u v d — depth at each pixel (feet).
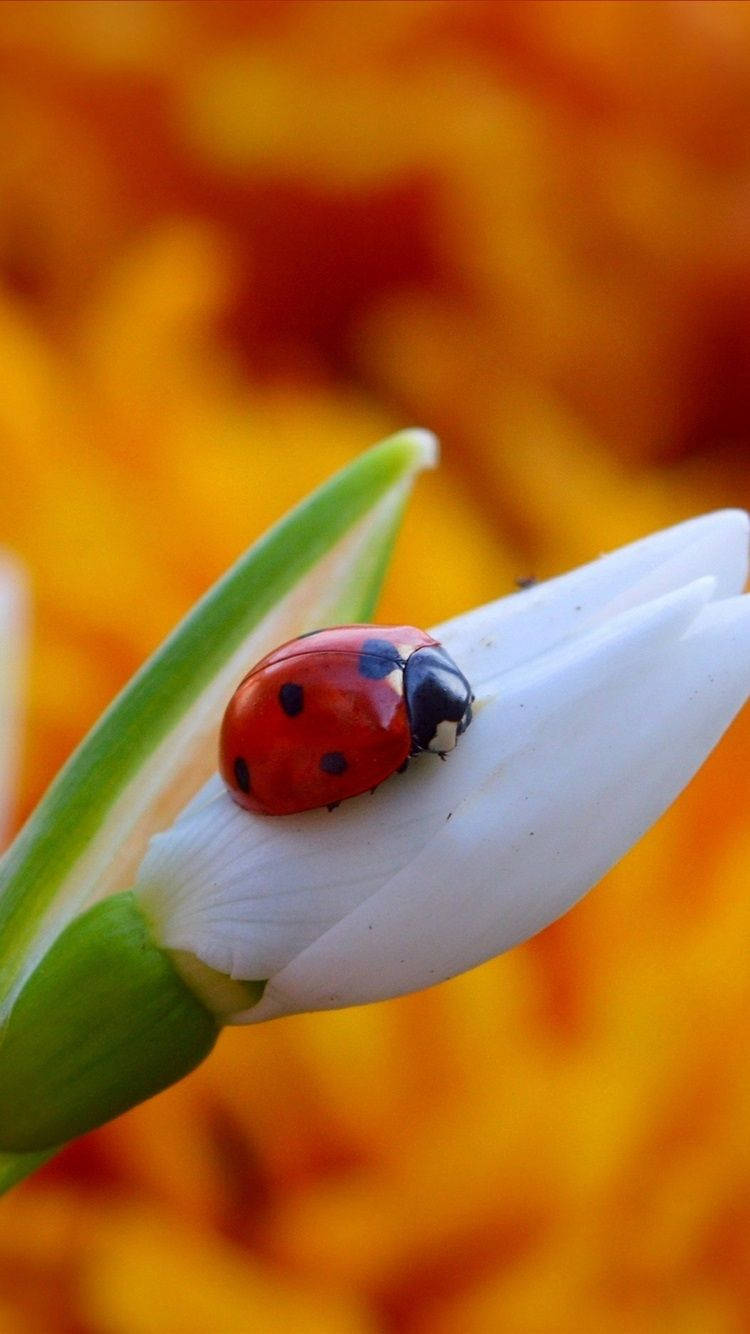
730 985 0.44
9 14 0.50
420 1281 0.44
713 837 0.45
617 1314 0.43
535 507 0.49
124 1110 0.40
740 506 0.50
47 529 0.46
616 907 0.45
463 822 0.39
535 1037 0.45
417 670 0.39
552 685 0.39
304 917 0.39
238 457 0.47
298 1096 0.44
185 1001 0.40
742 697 0.39
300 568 0.41
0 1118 0.40
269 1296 0.43
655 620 0.39
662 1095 0.44
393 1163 0.44
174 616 0.46
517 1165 0.44
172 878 0.40
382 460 0.41
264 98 0.50
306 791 0.39
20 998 0.40
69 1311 0.43
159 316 0.49
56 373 0.48
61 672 0.46
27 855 0.41
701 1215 0.43
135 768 0.41
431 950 0.39
